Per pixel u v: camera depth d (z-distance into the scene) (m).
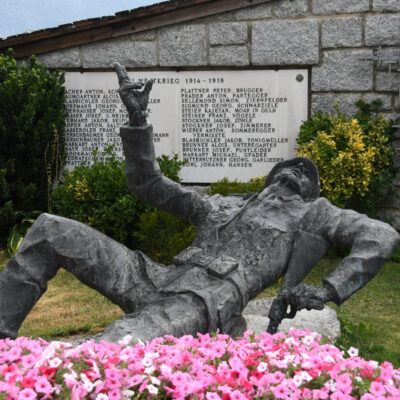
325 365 2.01
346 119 7.38
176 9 7.81
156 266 3.29
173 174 7.48
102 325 5.00
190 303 2.94
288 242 3.34
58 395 1.71
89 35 8.12
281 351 2.12
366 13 7.36
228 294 3.03
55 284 6.35
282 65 7.75
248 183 7.52
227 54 7.83
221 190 7.14
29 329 4.88
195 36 7.88
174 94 8.12
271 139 7.98
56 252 2.90
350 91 7.57
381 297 5.77
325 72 7.60
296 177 3.65
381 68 7.42
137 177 3.42
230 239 3.38
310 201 3.68
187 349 2.13
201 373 1.91
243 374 1.89
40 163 7.80
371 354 4.25
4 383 1.67
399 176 7.50
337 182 6.95
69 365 1.82
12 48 8.30
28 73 7.83
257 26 7.68
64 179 7.64
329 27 7.48
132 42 8.06
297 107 7.84
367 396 1.77
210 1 7.70
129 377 1.82
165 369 1.84
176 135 8.22
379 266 3.08
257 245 3.32
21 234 7.68
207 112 8.09
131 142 3.26
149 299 3.09
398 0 7.23
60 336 4.76
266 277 3.27
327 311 4.75
